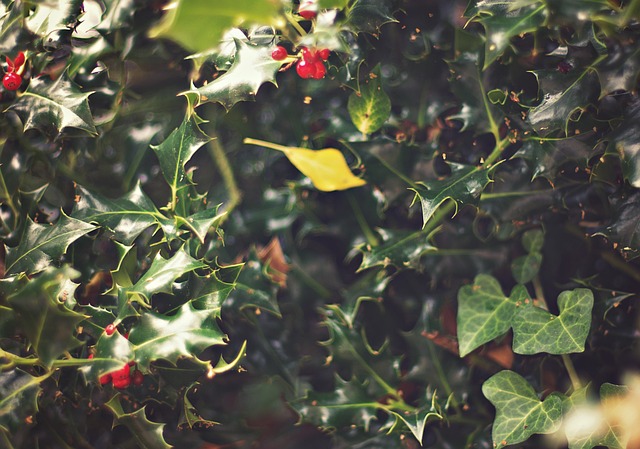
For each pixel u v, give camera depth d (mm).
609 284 627
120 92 622
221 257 659
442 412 633
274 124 667
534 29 556
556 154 596
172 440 643
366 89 620
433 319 650
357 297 650
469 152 636
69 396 614
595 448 621
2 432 587
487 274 635
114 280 597
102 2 635
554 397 598
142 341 568
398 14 634
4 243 618
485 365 647
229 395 668
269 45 585
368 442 639
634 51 554
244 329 662
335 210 667
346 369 669
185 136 598
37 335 567
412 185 632
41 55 608
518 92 612
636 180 557
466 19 622
